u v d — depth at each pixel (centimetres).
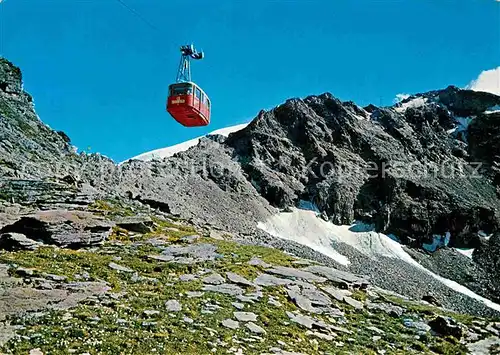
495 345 2762
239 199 11806
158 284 2559
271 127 15412
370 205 13488
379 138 16250
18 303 1906
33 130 7588
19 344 1510
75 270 2523
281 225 11581
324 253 10588
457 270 11356
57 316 1819
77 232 3294
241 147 14612
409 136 17188
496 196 15188
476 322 3130
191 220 6538
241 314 2297
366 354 2222
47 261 2627
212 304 2375
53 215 3375
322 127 15812
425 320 3034
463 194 14512
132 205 5722
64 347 1538
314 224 12188
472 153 17612
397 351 2386
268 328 2214
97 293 2191
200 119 4075
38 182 4988
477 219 13312
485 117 18538
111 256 3052
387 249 11862
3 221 3291
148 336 1758
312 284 3262
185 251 3497
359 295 3350
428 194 13825
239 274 3092
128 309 2041
